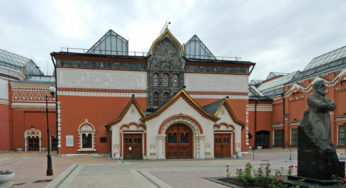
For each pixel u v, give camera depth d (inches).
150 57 1312.7
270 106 1957.4
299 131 528.1
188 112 1135.0
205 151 1135.6
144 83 1302.9
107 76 1270.9
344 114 1312.7
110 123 1102.4
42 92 1728.6
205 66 1379.2
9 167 845.2
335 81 1380.4
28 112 1706.4
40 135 1706.4
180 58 1344.7
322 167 472.1
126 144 1118.4
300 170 521.3
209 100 1366.9
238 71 1422.2
